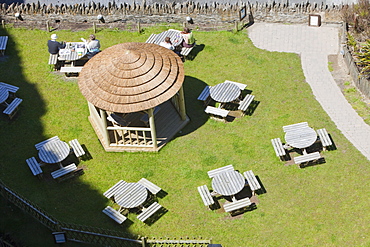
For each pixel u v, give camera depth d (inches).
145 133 1090.7
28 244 893.2
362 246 868.6
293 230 900.0
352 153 1022.4
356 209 924.0
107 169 1018.1
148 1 1503.4
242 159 1023.6
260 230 904.3
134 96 987.3
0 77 1211.9
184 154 1040.2
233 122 1100.5
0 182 963.3
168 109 1128.8
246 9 1342.3
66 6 1346.0
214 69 1229.1
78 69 1192.2
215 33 1327.5
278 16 1342.3
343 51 1226.6
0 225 920.9
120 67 1004.6
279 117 1103.6
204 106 1137.4
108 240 886.4
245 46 1288.1
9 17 1353.3
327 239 882.8
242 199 932.0
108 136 1038.4
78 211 946.7
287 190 964.0
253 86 1179.9
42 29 1354.6
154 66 1019.3
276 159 1019.3
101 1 1509.6
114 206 952.3
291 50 1270.9
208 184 983.6
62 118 1119.6
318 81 1187.3
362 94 1147.3
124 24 1350.9
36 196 970.7
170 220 929.5
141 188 944.9
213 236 900.6
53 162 987.9
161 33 1267.2
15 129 1095.0
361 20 1307.8
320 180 976.3
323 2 1455.5
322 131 1027.9
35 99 1160.8
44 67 1241.4
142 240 868.0
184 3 1334.9
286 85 1179.9
